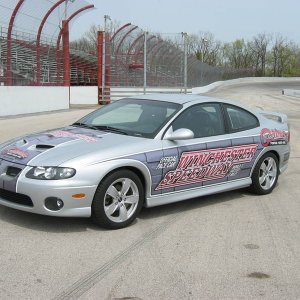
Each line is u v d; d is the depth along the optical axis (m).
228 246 4.74
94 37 55.59
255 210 6.10
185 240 4.86
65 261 4.18
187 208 6.06
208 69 63.34
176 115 5.74
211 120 6.15
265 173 6.90
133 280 3.85
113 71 32.44
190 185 5.76
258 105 32.97
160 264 4.21
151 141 5.36
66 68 25.64
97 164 4.81
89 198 4.77
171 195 5.57
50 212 4.66
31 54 22.25
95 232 4.95
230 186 6.32
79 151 4.92
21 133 13.24
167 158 5.40
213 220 5.59
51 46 24.00
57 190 4.61
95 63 36.41
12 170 4.89
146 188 5.30
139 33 33.34
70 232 4.91
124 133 5.58
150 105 6.14
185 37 34.59
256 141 6.58
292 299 3.63
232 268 4.19
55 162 4.73
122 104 6.46
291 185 7.61
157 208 6.01
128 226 5.21
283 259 4.45
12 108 20.34
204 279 3.93
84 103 31.56
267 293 3.71
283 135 7.14
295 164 9.52
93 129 5.83
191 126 5.85
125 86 33.34
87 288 3.67
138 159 5.12
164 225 5.32
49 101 23.75
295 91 55.34
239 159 6.34
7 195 4.95
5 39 20.00
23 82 21.83
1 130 13.84
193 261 4.31
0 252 4.30
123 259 4.29
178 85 38.62
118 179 5.00
